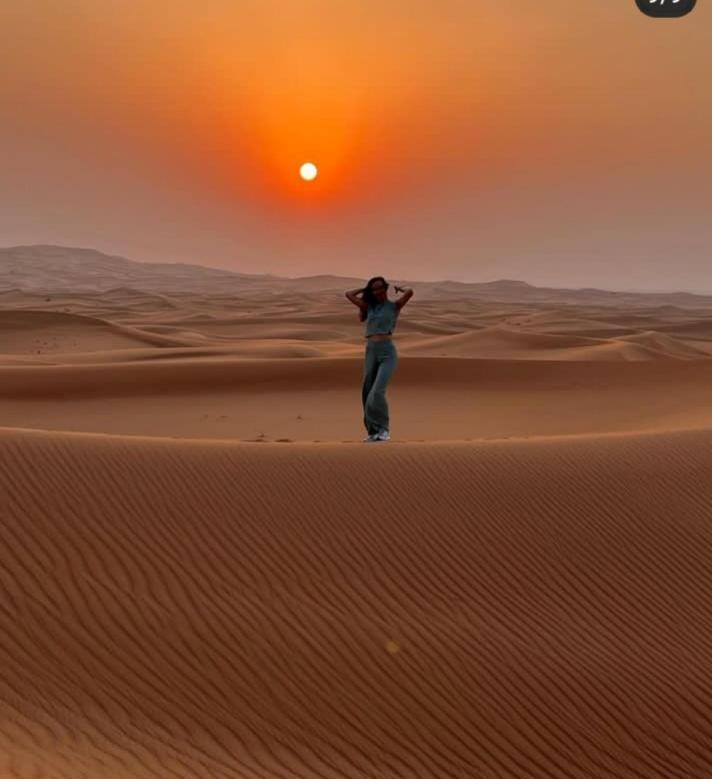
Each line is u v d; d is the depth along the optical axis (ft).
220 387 130.93
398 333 327.06
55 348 248.11
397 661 30.91
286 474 40.88
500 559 37.24
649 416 107.34
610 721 30.09
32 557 32.32
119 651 28.91
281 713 27.78
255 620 31.55
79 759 23.15
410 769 26.55
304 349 214.90
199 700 27.58
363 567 35.42
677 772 28.66
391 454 44.70
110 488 37.22
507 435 95.61
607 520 40.83
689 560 39.01
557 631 33.88
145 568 33.04
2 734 23.82
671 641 34.37
